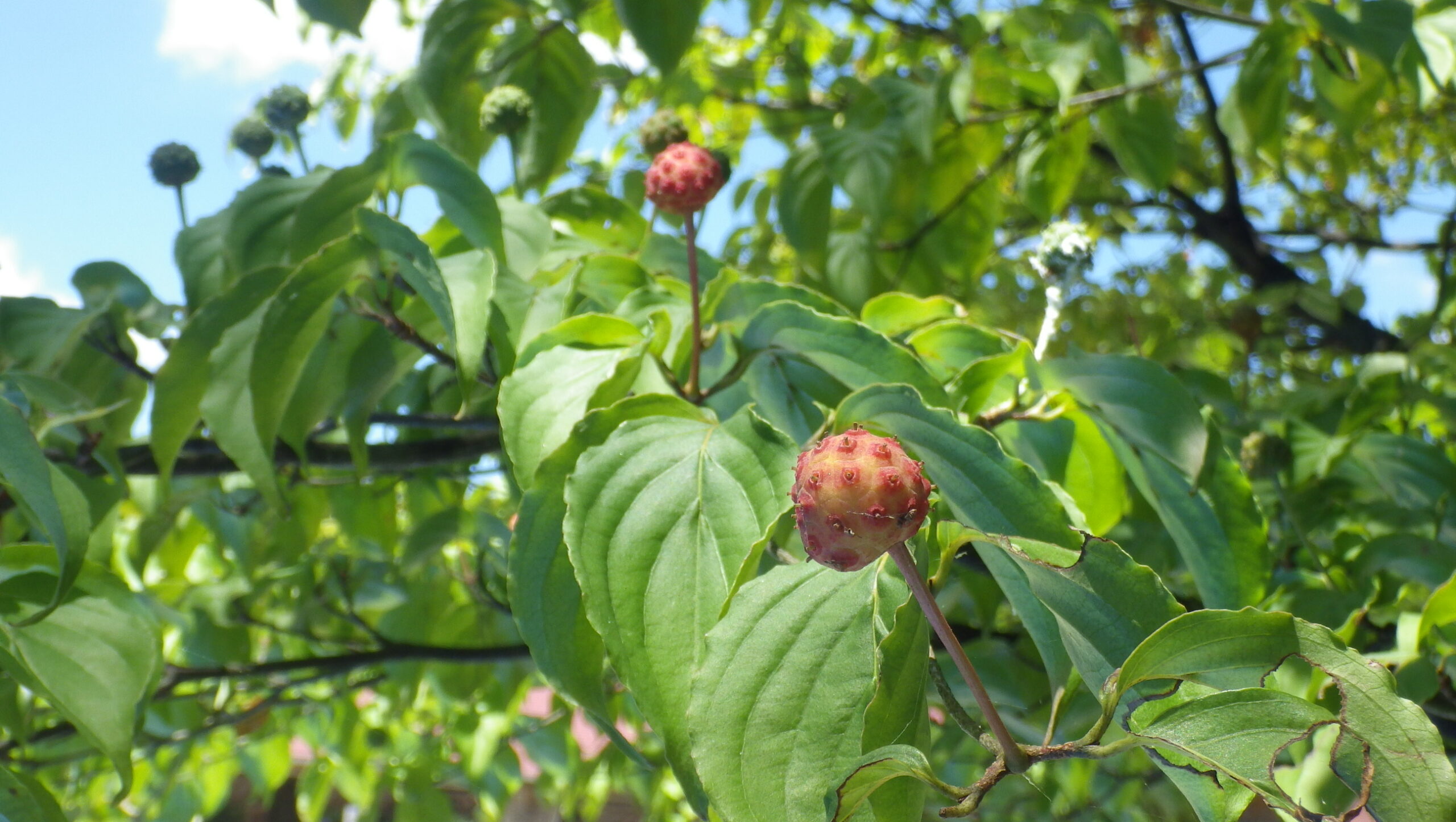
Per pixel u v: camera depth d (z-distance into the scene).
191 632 0.63
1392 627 0.42
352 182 0.40
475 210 0.40
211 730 0.71
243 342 0.40
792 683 0.27
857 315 0.65
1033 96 0.69
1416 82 0.55
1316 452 0.50
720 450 0.30
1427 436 0.62
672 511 0.29
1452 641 0.39
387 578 0.67
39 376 0.41
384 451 0.52
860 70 1.07
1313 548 0.45
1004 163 0.71
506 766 0.96
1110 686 0.25
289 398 0.40
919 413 0.30
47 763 0.59
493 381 0.42
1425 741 0.24
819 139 0.59
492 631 0.68
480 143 0.59
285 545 0.63
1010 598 0.30
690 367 0.38
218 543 0.72
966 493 0.30
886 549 0.24
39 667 0.36
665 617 0.28
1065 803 0.65
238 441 0.40
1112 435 0.39
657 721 0.28
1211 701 0.25
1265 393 0.92
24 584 0.36
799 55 0.98
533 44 0.58
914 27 0.92
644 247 0.44
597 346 0.35
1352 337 0.89
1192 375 0.55
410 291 0.42
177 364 0.40
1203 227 1.08
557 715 0.88
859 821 0.26
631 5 0.51
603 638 0.28
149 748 0.67
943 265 0.71
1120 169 1.12
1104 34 0.57
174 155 0.50
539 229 0.43
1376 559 0.44
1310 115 1.09
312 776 0.96
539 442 0.33
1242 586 0.37
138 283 0.46
